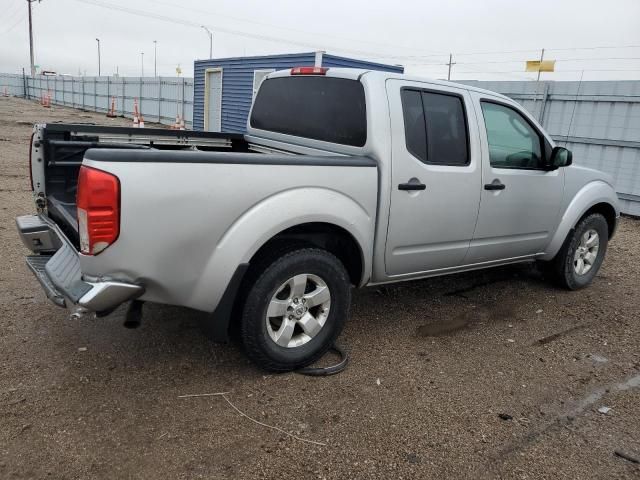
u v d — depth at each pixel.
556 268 5.41
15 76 60.09
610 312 5.00
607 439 3.01
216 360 3.61
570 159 4.77
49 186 4.04
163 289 2.92
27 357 3.49
